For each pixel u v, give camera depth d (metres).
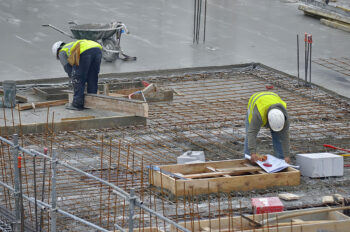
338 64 38.22
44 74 34.00
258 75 35.72
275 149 21.89
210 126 27.16
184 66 36.50
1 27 44.09
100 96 27.53
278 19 50.94
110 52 36.69
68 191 19.73
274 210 17.98
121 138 25.16
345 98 31.48
